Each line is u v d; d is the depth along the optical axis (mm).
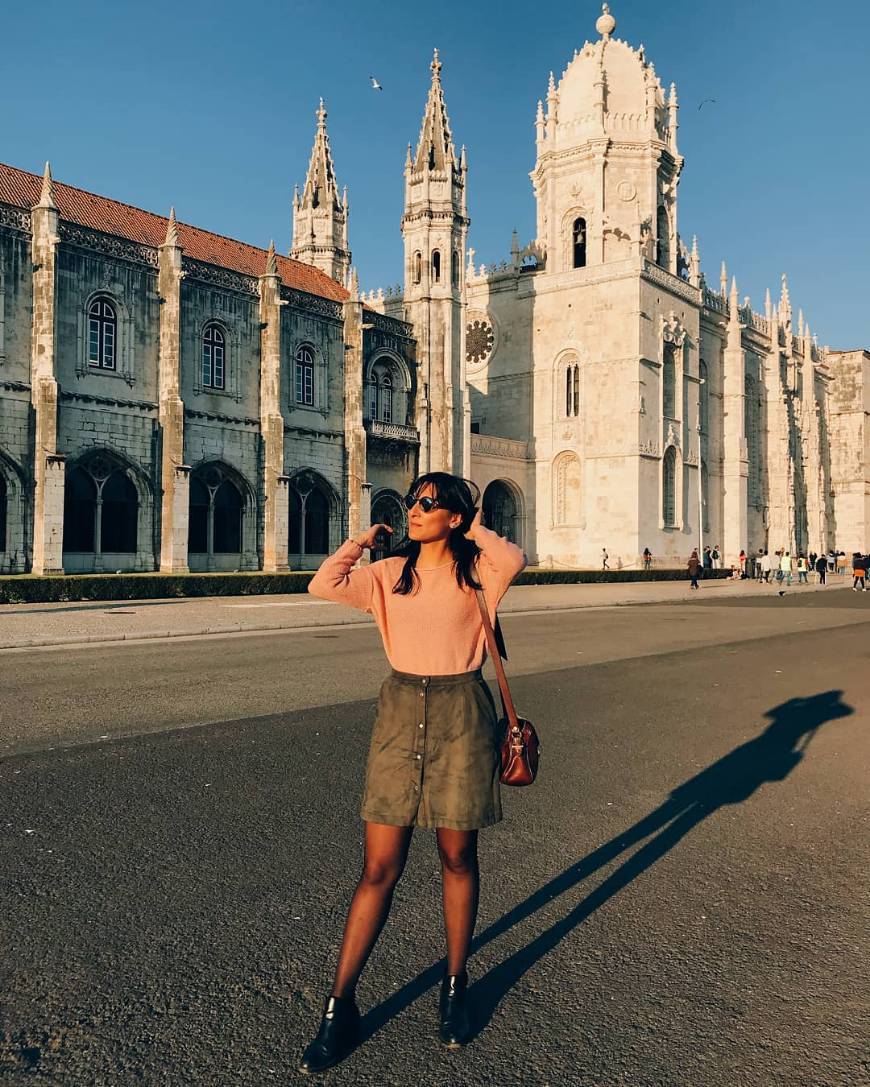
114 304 37438
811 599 40281
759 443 77125
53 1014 4004
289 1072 3611
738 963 4645
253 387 42750
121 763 8406
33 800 7195
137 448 37750
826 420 91312
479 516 4234
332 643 19047
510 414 63156
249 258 46625
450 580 4137
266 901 5312
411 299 52750
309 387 46094
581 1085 3549
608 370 58656
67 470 35625
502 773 4168
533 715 11320
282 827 6668
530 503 61781
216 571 41031
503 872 5965
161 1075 3574
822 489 88125
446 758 4020
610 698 12633
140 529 37906
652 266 59156
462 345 53531
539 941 4902
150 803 7180
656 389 59562
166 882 5574
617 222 62188
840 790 8070
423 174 52375
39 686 12758
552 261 63469
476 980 4441
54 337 33812
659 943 4883
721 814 7316
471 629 4148
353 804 7254
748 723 11000
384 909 3992
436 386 52406
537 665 15969
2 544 33438
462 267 53719
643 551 57750
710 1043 3861
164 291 38625
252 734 9734
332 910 5207
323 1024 3754
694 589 46625
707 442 68562
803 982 4438
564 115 64000
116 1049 3746
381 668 14984
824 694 13156
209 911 5152
